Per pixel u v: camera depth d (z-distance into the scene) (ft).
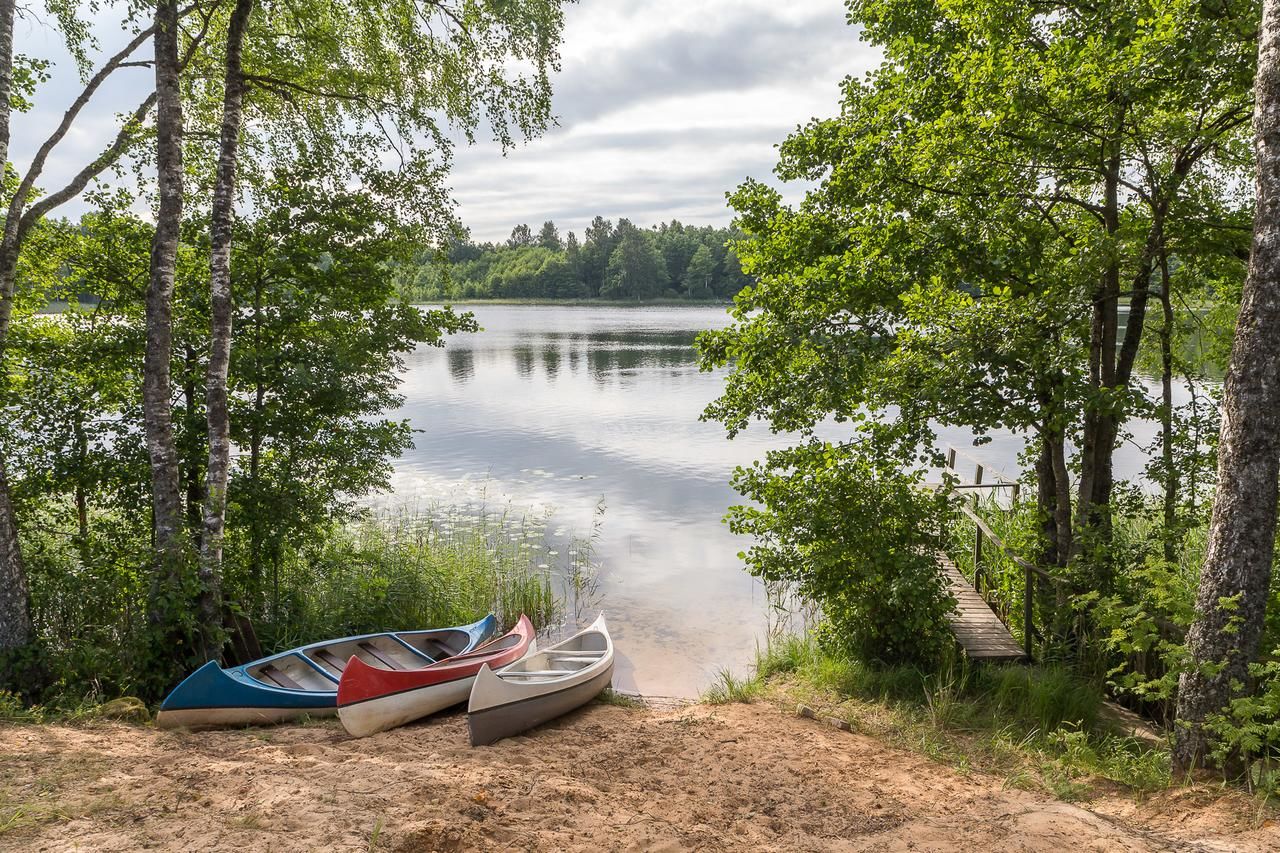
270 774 18.39
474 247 523.29
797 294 34.65
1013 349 28.17
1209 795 19.54
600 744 24.40
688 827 17.25
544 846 15.57
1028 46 31.45
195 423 33.96
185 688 24.84
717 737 24.57
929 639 31.50
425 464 73.26
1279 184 19.60
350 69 36.70
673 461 74.59
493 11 35.47
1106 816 18.57
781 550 34.27
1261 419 20.17
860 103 37.09
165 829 14.90
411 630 37.73
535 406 105.91
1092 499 33.09
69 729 22.79
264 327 36.52
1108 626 24.30
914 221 33.06
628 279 447.83
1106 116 27.76
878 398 31.24
